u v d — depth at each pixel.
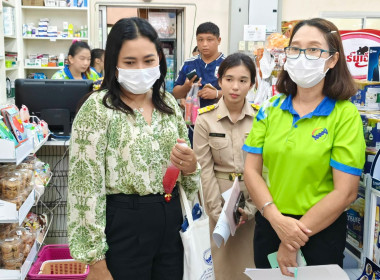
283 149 1.66
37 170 2.79
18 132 2.22
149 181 1.54
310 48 1.62
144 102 1.62
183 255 1.67
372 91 2.20
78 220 1.48
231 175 2.41
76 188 1.49
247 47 6.30
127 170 1.51
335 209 1.56
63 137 3.17
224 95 2.42
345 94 1.64
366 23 7.29
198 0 6.91
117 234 1.54
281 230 1.62
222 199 2.46
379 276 1.65
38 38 6.63
